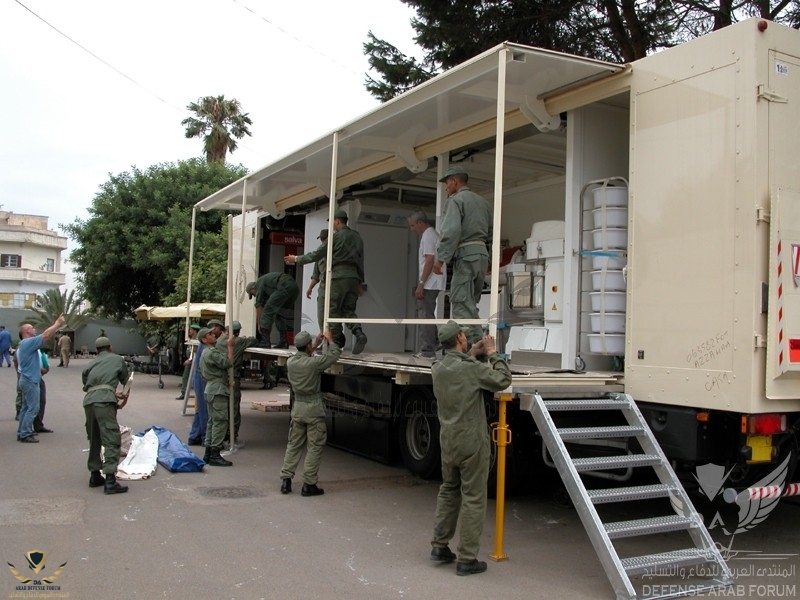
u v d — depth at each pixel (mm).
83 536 5742
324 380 10320
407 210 11023
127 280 28172
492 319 5320
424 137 7984
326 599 4477
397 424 8828
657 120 5609
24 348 10289
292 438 7492
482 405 5023
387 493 7555
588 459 5039
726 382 4988
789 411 5055
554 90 6359
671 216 5453
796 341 4945
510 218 9609
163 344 25844
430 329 7590
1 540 5590
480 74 5910
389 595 4555
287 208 11797
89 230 26953
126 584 4688
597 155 6430
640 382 5613
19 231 54375
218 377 9000
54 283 54812
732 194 5035
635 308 5703
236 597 4492
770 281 4867
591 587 4730
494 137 7203
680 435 5285
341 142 8164
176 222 25906
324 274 9430
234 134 33969
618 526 4734
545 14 12344
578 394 5547
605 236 6035
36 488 7387
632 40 12438
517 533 6078
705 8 12227
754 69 4965
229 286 12062
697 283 5230
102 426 7238
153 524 6141
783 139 5055
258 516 6512
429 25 13133
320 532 6027
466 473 4973
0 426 11727
